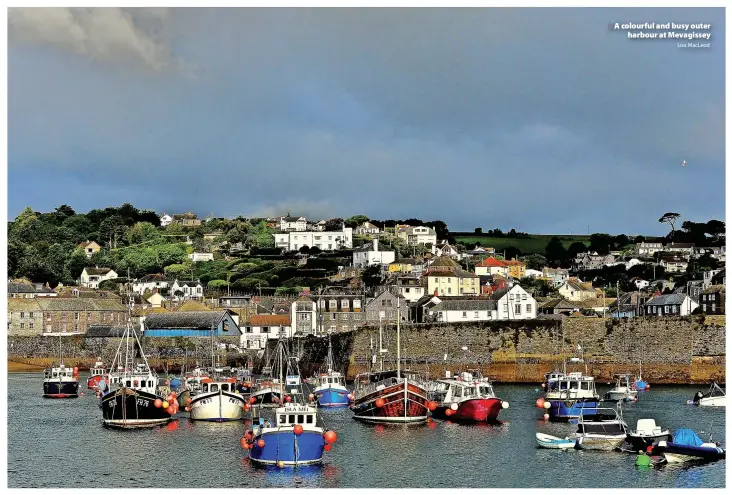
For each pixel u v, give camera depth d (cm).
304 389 11294
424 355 12575
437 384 9525
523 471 6469
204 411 8644
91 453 7175
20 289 19150
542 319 12175
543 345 12081
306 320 16450
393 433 7931
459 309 15625
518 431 8006
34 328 16938
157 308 18100
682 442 6675
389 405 8438
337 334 13500
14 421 8862
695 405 9462
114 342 15862
